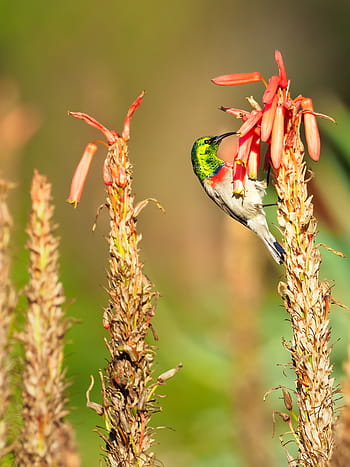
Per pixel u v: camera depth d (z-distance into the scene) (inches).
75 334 486.3
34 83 925.2
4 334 162.4
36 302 166.9
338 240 385.7
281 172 195.3
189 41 1028.5
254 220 307.4
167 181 922.1
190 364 462.3
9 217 163.2
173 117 973.8
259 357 444.5
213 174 335.3
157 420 494.0
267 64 1075.3
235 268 449.4
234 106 1015.0
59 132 847.1
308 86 1076.5
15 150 329.7
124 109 957.8
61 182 823.7
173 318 482.6
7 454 169.0
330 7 1073.5
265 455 426.9
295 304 194.5
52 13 954.7
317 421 191.3
